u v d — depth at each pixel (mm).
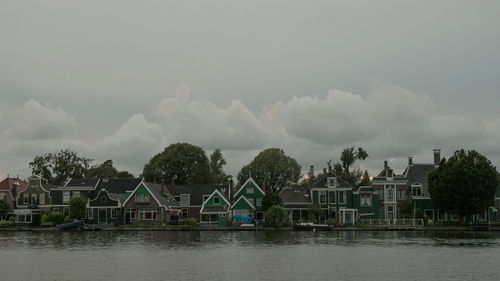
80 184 120688
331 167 125438
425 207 110562
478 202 96875
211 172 154000
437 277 42406
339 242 71062
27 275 44094
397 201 110250
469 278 41938
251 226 100000
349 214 109938
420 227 98562
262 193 113750
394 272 44781
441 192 98438
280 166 142000
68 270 46438
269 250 61031
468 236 81812
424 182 112625
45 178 144500
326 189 111000
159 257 54781
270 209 100438
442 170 100125
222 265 48938
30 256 56281
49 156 145750
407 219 101000
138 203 109125
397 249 61719
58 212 110750
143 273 44719
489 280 41156
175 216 113812
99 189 120250
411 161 116688
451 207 98062
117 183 122000
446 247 63781
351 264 49312
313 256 55188
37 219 113750
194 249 62531
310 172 142500
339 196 110812
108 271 45812
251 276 43156
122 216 108875
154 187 114625
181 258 53938
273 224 99938
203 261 51625
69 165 145500
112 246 66750
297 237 80625
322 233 90062
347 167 131125
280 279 41906
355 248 63000
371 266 48031
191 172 143250
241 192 114688
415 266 47938
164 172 142875
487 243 68938
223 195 112500
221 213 110062
